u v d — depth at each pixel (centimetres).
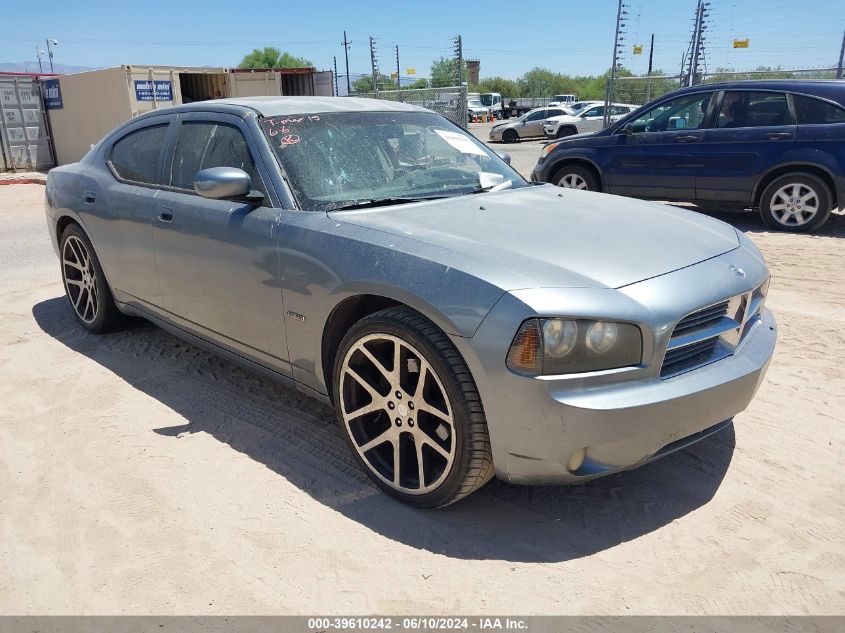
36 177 1736
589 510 282
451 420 256
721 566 248
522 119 2969
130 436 345
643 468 312
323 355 307
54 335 495
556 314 235
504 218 307
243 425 356
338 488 299
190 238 361
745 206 847
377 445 291
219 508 285
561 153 969
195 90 1917
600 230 298
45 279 660
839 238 767
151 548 261
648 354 244
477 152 404
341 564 251
